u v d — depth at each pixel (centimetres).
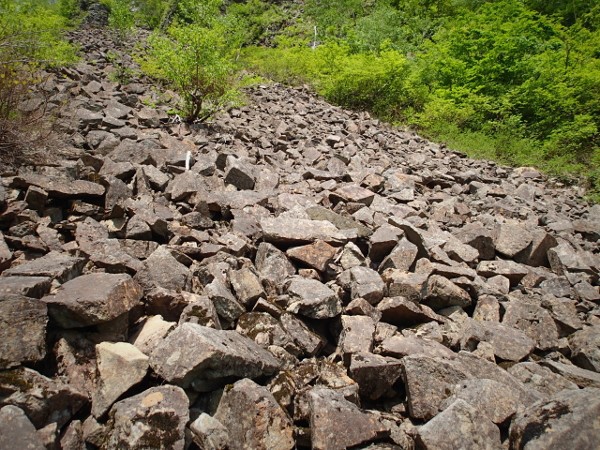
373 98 1579
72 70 1032
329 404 238
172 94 1089
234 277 352
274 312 329
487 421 226
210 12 996
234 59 1792
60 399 215
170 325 280
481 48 1642
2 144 461
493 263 497
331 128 1170
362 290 372
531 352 355
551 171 1209
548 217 791
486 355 332
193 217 462
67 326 257
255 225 479
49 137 521
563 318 405
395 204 655
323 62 1762
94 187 448
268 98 1377
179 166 622
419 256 469
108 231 411
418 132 1392
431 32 2705
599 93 1408
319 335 335
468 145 1299
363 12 3481
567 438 199
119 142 641
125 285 279
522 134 1355
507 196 856
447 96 1523
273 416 231
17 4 1120
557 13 2142
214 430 222
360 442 230
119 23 1655
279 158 823
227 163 656
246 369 257
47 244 360
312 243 434
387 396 289
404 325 371
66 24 2212
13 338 222
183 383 236
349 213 588
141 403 215
